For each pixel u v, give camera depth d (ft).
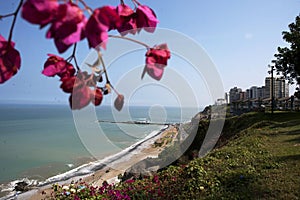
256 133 50.67
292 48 83.25
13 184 76.89
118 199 21.83
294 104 104.63
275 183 20.39
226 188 20.94
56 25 1.80
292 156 27.48
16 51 2.30
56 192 26.48
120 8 2.93
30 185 70.95
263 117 71.51
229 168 26.30
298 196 17.80
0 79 2.27
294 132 45.14
